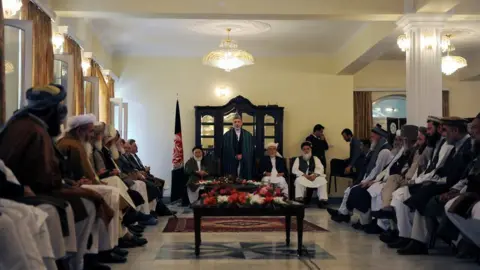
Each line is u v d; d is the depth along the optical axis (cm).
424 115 821
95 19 1038
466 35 1123
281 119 1312
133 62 1352
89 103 993
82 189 440
